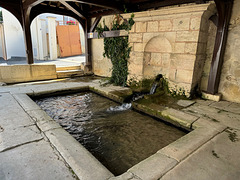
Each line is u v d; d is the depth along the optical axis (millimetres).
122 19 6449
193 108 4008
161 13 4676
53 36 13289
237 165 2104
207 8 3939
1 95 4531
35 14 6852
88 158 2104
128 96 5035
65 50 14945
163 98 4750
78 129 3451
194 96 4832
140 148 2844
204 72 4887
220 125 3150
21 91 4977
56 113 4160
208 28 4570
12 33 13219
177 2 4898
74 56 15031
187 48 4469
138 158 2588
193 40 4320
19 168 1918
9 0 6230
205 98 4750
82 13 7375
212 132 2881
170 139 3117
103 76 7984
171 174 1882
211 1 4297
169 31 4758
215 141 2621
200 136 2738
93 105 4762
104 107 4629
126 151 2760
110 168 2359
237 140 2674
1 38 13070
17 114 3371
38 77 6980
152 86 5500
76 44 15641
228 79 4504
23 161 2031
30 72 6746
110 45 6953
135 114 4207
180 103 4344
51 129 2811
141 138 3150
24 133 2662
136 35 5633
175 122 3523
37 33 13109
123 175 1836
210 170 1990
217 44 4289
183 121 3346
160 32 4969
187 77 4602
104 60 7746
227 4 3967
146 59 5652
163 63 5309
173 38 4711
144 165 2014
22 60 12461
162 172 1900
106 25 7160
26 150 2240
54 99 5117
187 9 4168
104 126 3590
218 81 4641
